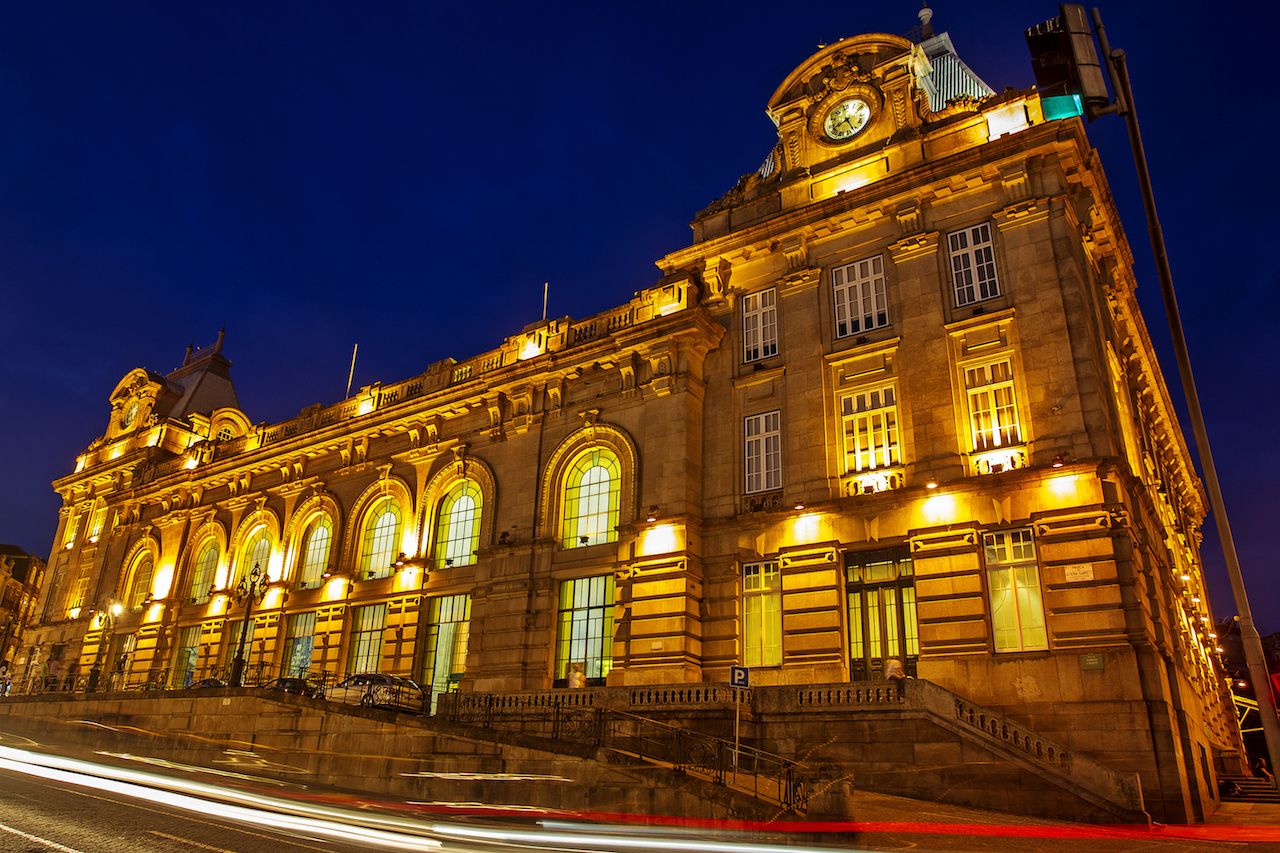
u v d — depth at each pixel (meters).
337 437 47.00
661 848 13.96
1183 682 26.00
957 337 28.83
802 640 28.38
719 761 19.86
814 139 35.44
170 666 50.62
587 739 25.58
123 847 11.88
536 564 35.91
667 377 34.44
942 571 26.23
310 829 14.47
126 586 56.16
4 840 11.91
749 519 31.02
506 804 19.77
